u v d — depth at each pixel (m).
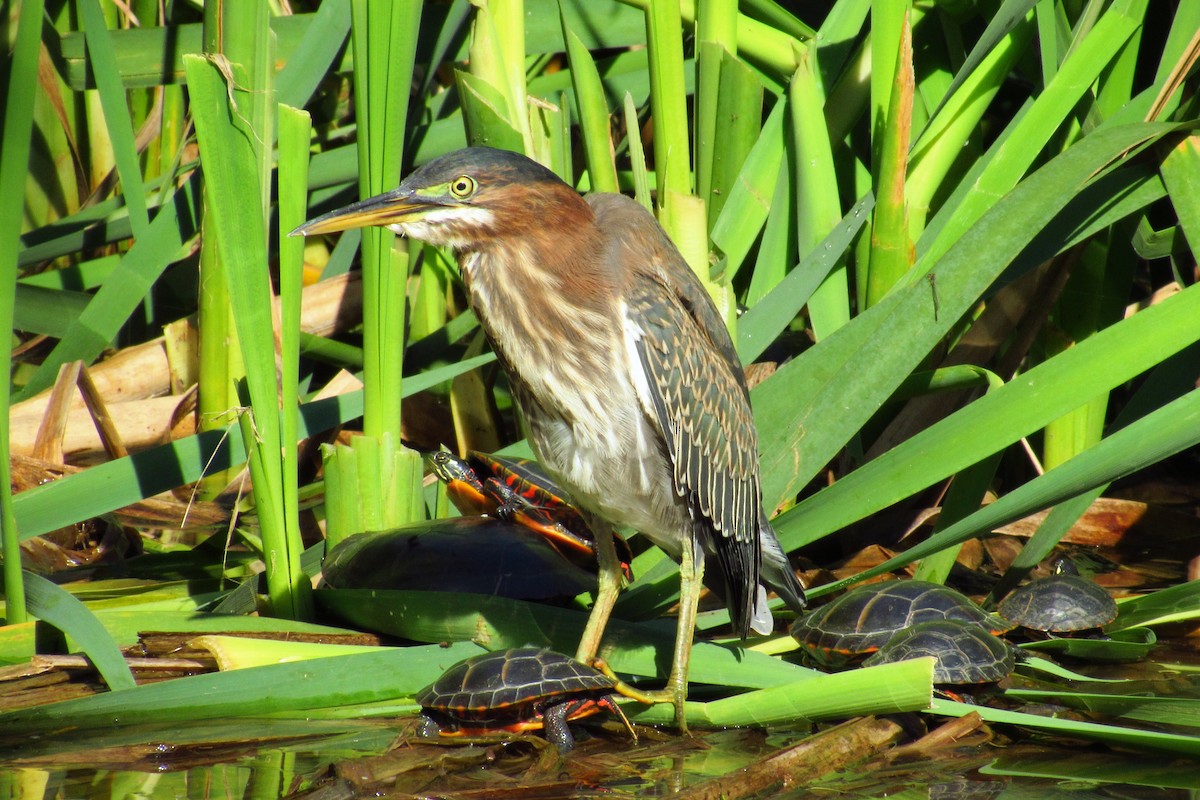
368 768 6.32
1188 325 7.46
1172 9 10.50
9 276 7.24
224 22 7.57
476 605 7.80
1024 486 7.21
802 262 9.02
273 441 7.83
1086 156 8.21
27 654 7.59
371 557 8.22
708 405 7.39
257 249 7.40
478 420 10.61
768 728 7.16
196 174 9.59
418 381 9.11
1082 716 7.04
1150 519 10.26
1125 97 9.78
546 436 7.47
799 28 10.74
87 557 10.09
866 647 7.64
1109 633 8.21
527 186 7.07
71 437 10.55
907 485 7.76
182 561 9.77
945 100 9.43
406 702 7.36
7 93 7.27
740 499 7.63
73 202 12.10
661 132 9.15
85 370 9.71
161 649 7.80
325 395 10.59
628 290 7.15
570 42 9.61
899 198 8.99
